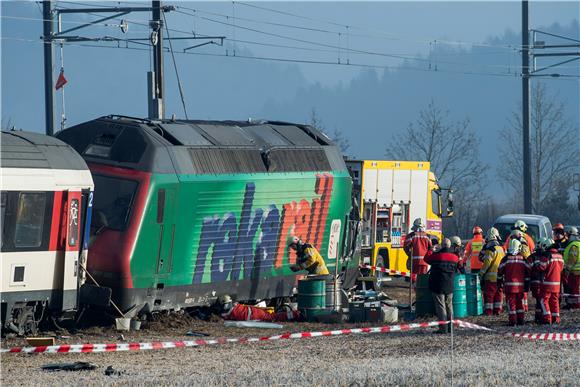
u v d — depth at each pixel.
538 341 69.06
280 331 79.44
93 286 74.75
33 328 70.94
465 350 64.38
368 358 61.72
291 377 50.53
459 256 90.12
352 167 118.56
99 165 79.50
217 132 87.81
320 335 69.31
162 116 119.44
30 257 69.75
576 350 63.75
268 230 89.94
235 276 87.06
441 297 75.06
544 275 81.50
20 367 58.44
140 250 77.44
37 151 71.75
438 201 131.25
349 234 101.31
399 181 124.00
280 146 92.06
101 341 70.31
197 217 82.25
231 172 85.44
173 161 80.31
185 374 54.12
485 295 91.69
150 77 119.44
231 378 51.12
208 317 85.12
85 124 82.06
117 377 52.91
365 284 105.31
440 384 47.34
